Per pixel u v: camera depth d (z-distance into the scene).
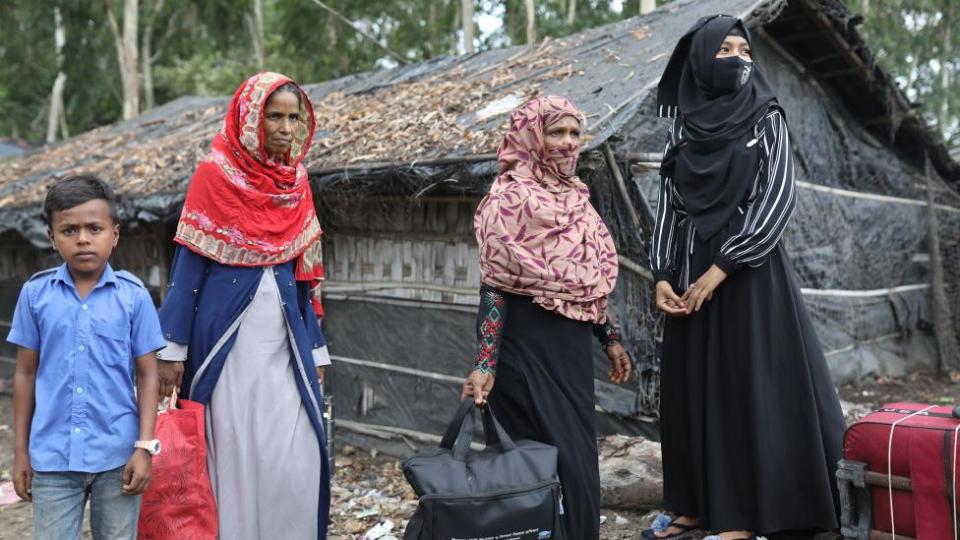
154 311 2.57
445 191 4.96
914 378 7.27
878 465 2.74
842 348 6.64
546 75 5.62
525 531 2.52
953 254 7.88
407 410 5.41
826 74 6.37
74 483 2.42
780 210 3.01
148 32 21.00
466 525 2.46
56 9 20.78
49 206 2.36
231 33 22.09
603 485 3.85
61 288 2.44
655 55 5.07
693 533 3.35
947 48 21.17
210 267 2.87
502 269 2.75
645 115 4.67
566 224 2.78
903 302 7.35
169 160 7.24
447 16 20.11
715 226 3.10
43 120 27.52
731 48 3.13
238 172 2.84
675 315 3.22
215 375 2.84
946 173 7.84
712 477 3.13
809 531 3.30
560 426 2.77
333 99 7.65
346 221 5.66
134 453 2.44
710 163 3.12
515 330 2.82
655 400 4.46
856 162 6.87
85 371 2.41
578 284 2.78
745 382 3.09
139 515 2.61
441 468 2.55
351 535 3.81
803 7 5.54
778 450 3.07
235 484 2.85
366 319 5.61
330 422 4.13
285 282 2.94
